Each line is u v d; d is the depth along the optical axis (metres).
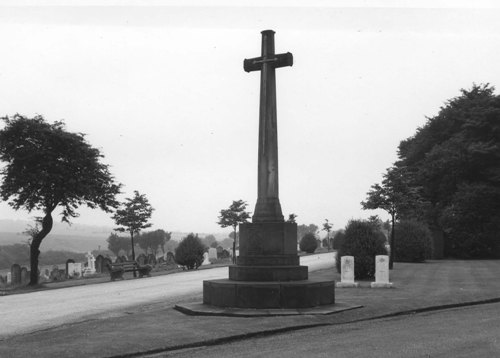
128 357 8.94
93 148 30.41
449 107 48.94
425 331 10.56
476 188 41.62
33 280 28.67
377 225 26.67
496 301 16.00
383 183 28.19
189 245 35.28
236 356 8.59
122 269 29.06
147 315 12.75
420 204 29.34
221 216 43.84
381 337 9.93
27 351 9.10
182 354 9.07
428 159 45.94
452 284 20.61
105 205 32.00
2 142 28.19
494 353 8.34
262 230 13.59
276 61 13.99
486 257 42.25
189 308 13.05
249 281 13.30
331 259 40.38
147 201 36.09
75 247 161.25
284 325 11.16
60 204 30.09
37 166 28.81
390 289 18.84
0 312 15.11
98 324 11.64
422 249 34.84
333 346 9.09
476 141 43.97
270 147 13.95
